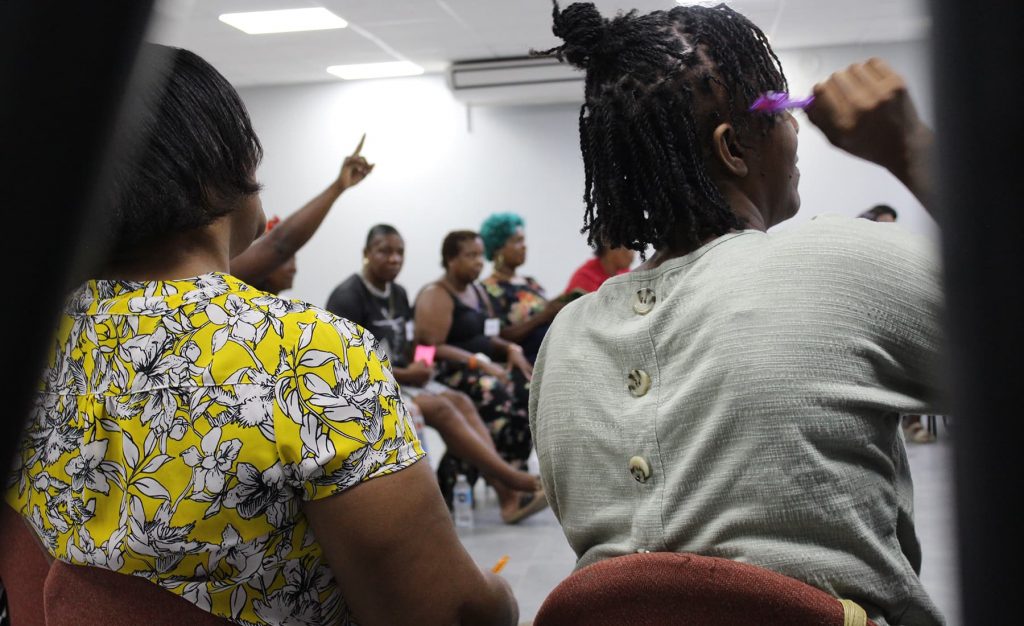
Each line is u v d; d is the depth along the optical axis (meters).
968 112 0.17
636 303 0.88
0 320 0.19
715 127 0.89
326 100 9.63
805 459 0.73
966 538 0.18
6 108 0.18
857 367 0.75
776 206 0.94
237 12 6.69
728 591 0.69
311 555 0.87
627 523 0.84
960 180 0.17
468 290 5.02
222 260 0.93
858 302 0.76
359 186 9.66
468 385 4.71
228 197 0.89
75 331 0.86
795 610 0.68
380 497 0.83
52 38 0.18
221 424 0.81
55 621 0.86
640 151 0.90
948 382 0.18
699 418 0.79
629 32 0.90
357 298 4.52
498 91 8.74
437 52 8.30
